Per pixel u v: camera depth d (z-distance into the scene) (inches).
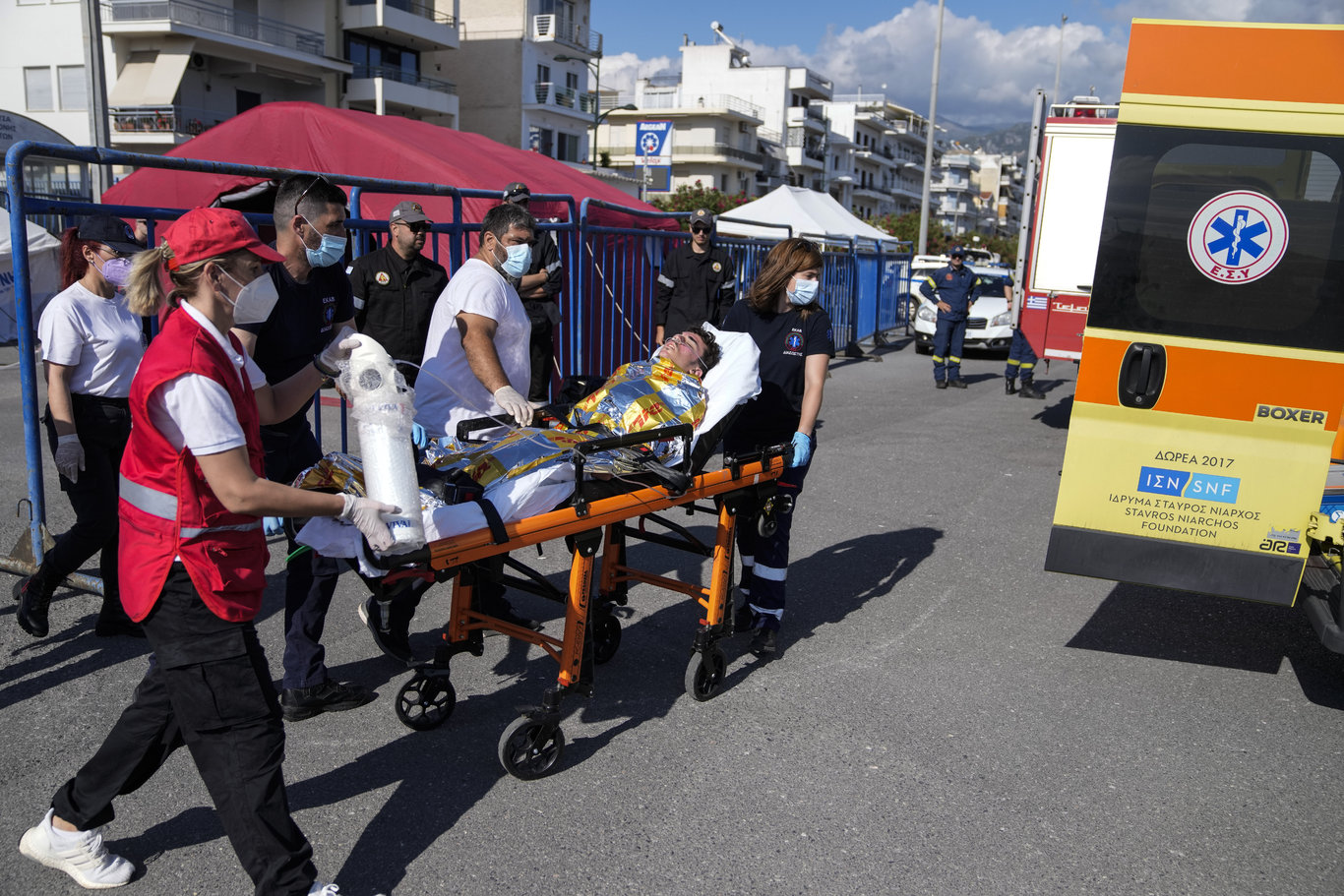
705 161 2822.3
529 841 118.3
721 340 157.8
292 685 144.1
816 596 208.8
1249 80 146.5
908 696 162.4
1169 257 152.2
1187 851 121.0
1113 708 160.2
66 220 187.8
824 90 3385.8
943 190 4576.8
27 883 106.6
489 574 128.3
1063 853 119.6
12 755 131.4
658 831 121.3
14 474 274.8
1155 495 157.4
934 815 126.8
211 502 92.2
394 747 139.3
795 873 113.7
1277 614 206.5
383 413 103.9
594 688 161.8
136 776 102.7
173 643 93.0
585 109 2010.3
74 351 150.2
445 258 372.2
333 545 109.3
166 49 1255.5
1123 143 153.2
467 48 1824.6
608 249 358.6
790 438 176.9
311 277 145.4
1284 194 145.7
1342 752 147.7
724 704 157.6
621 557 173.8
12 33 1291.8
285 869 96.0
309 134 430.3
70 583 188.1
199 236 89.4
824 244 668.1
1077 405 159.6
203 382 88.3
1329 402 146.4
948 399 485.4
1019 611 203.9
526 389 162.7
